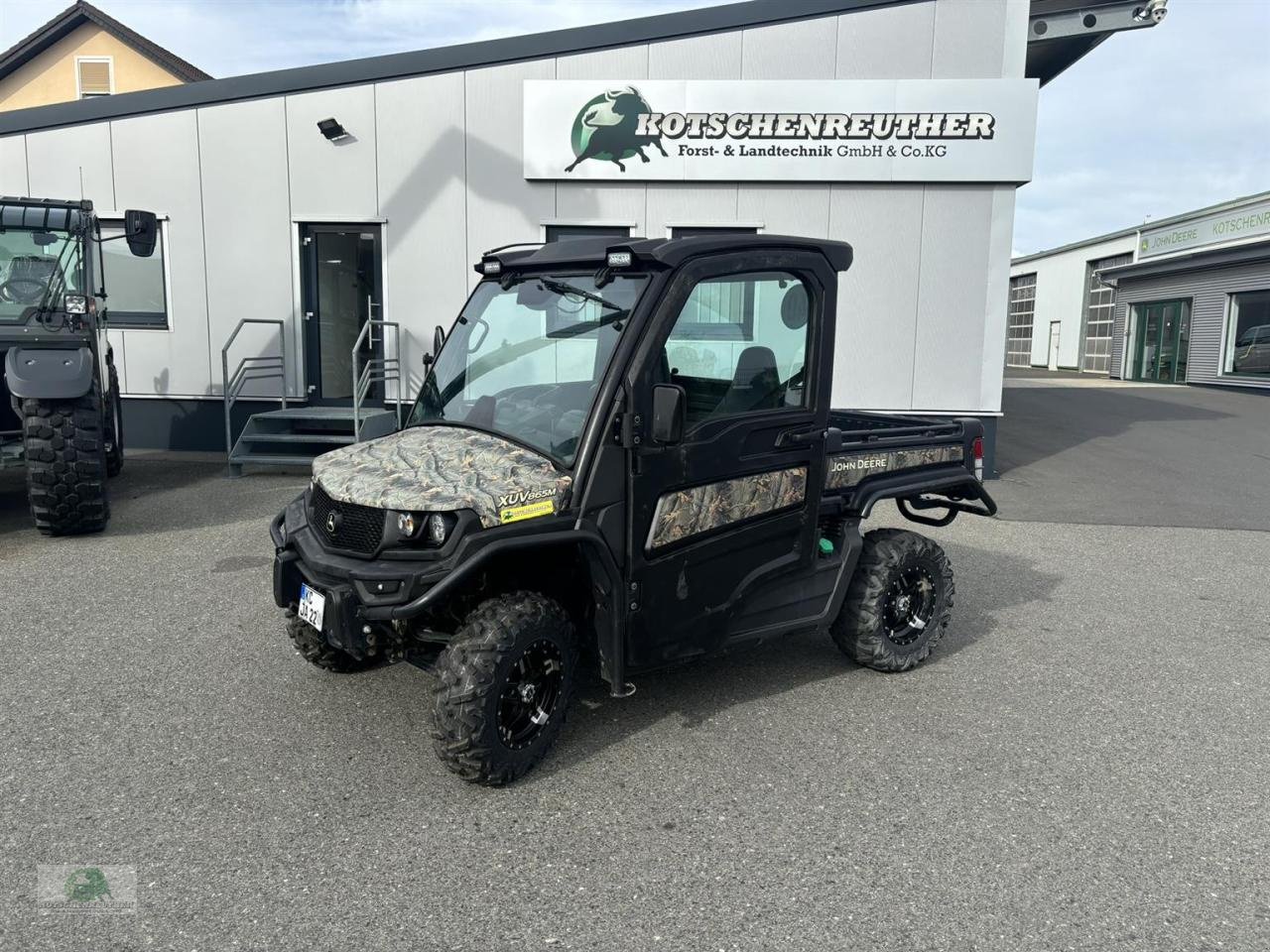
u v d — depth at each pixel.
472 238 10.82
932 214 10.37
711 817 3.37
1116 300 30.14
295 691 4.40
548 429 3.70
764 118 10.28
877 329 10.55
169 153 11.02
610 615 3.61
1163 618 5.91
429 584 3.29
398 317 11.00
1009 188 10.29
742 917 2.78
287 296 11.11
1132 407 18.97
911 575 4.90
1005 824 3.35
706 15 10.25
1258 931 2.75
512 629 3.43
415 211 10.84
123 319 11.40
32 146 11.17
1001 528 8.50
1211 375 24.75
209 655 4.84
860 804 3.48
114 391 9.27
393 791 3.50
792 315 4.19
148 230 7.12
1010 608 6.08
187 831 3.20
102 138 11.09
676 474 3.75
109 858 3.04
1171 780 3.71
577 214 10.68
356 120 10.76
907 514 5.84
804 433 4.27
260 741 3.90
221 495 8.88
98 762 3.69
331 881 2.94
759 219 10.52
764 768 3.76
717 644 4.08
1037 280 38.84
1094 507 9.45
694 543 3.88
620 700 4.41
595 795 3.51
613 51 10.39
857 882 2.98
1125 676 4.87
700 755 3.86
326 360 11.34
